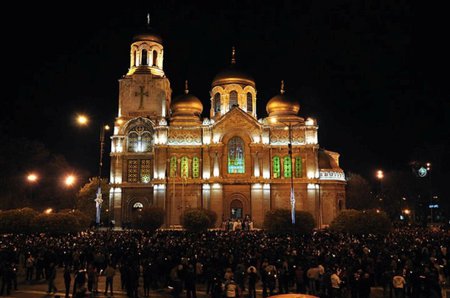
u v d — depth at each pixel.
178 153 81.00
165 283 31.19
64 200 87.38
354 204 99.94
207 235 55.47
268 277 26.86
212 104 91.94
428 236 51.31
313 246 39.06
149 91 89.31
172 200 78.69
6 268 28.38
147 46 92.69
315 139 80.62
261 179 77.75
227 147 80.50
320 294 24.72
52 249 35.69
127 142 85.50
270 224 60.41
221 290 22.67
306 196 78.38
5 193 75.94
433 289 25.08
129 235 56.28
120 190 82.81
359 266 27.30
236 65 92.25
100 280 34.91
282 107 88.06
